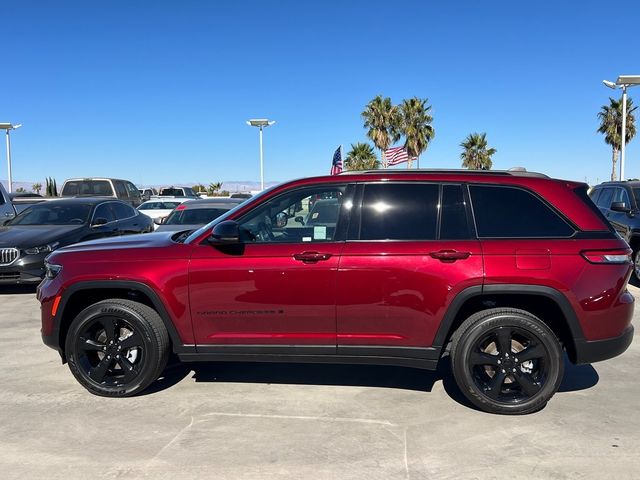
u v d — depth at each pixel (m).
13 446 3.65
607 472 3.29
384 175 4.32
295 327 4.23
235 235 4.09
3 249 8.49
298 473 3.29
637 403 4.34
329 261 4.13
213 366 5.26
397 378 4.93
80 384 4.78
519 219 4.15
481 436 3.77
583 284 3.98
